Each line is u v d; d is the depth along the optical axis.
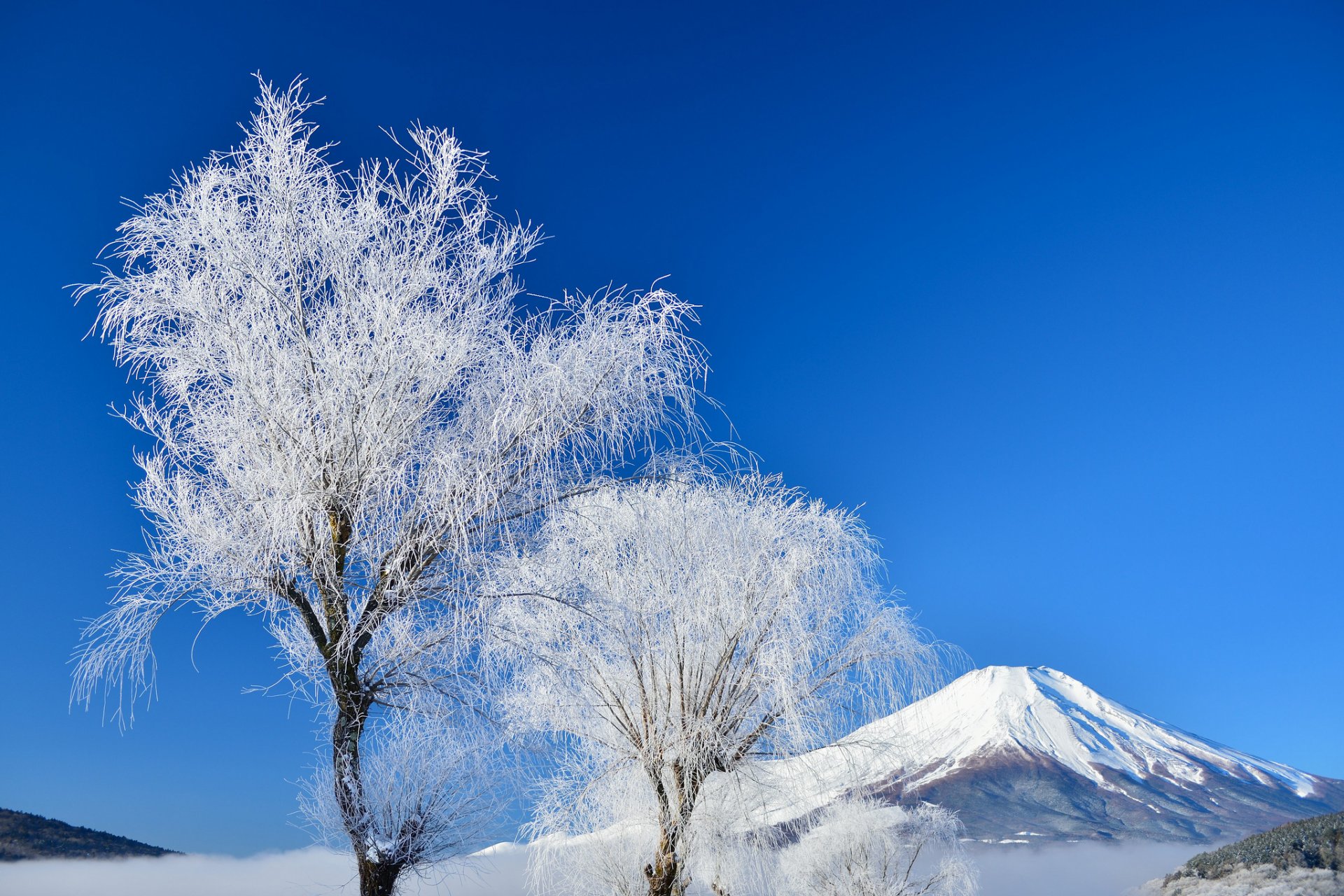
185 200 5.85
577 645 8.93
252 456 5.83
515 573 6.67
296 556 5.95
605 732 9.45
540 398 6.31
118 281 5.73
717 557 9.54
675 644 9.30
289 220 6.00
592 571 8.80
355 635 5.97
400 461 6.04
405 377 5.94
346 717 6.07
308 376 5.86
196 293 5.73
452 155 6.33
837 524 9.72
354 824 6.03
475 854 6.63
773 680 9.19
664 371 6.70
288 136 6.11
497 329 6.36
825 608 9.64
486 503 6.16
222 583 5.73
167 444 5.85
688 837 8.97
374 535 6.05
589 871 9.28
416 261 6.13
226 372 5.89
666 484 8.91
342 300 6.04
